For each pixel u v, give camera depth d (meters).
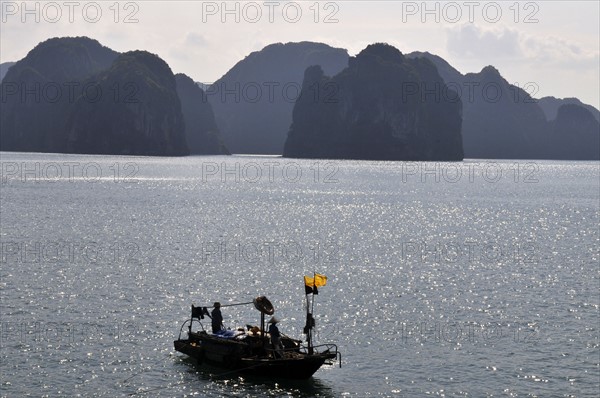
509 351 81.31
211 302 102.62
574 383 71.62
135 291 107.88
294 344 75.31
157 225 199.88
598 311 101.38
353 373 74.00
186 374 72.38
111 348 79.06
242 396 67.69
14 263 128.62
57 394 66.00
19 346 78.44
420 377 72.81
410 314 98.06
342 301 105.12
